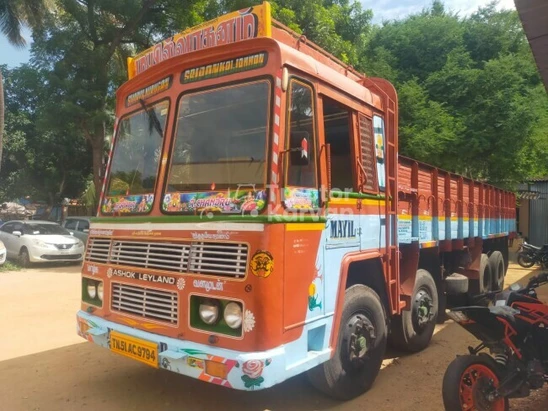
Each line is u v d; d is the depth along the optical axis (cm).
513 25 1881
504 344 400
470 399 388
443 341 684
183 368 361
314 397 472
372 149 506
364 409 445
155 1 1669
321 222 400
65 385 505
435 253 675
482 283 910
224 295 350
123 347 408
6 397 474
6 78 2466
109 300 439
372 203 492
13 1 1680
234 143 382
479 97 1672
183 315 372
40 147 2456
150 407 449
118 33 1734
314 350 395
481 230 910
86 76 1683
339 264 426
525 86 1700
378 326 486
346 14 1802
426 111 1612
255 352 335
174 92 436
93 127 1680
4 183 2583
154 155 445
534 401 465
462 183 793
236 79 392
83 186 2678
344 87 459
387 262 515
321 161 408
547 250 1499
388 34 1994
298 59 391
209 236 366
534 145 1730
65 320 799
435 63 1855
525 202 2239
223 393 482
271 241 344
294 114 383
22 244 1545
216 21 417
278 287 348
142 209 428
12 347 643
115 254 440
